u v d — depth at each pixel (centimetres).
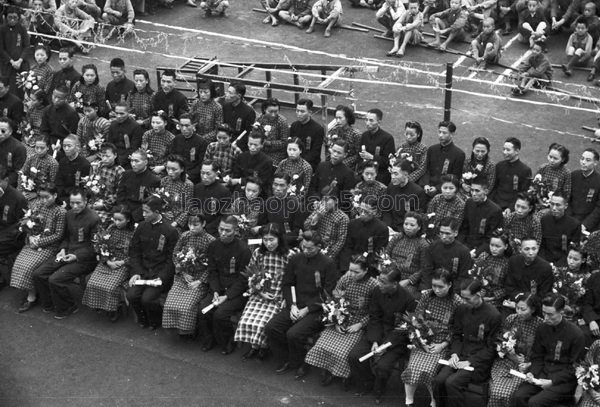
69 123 1692
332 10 2234
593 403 1123
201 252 1351
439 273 1198
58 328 1398
